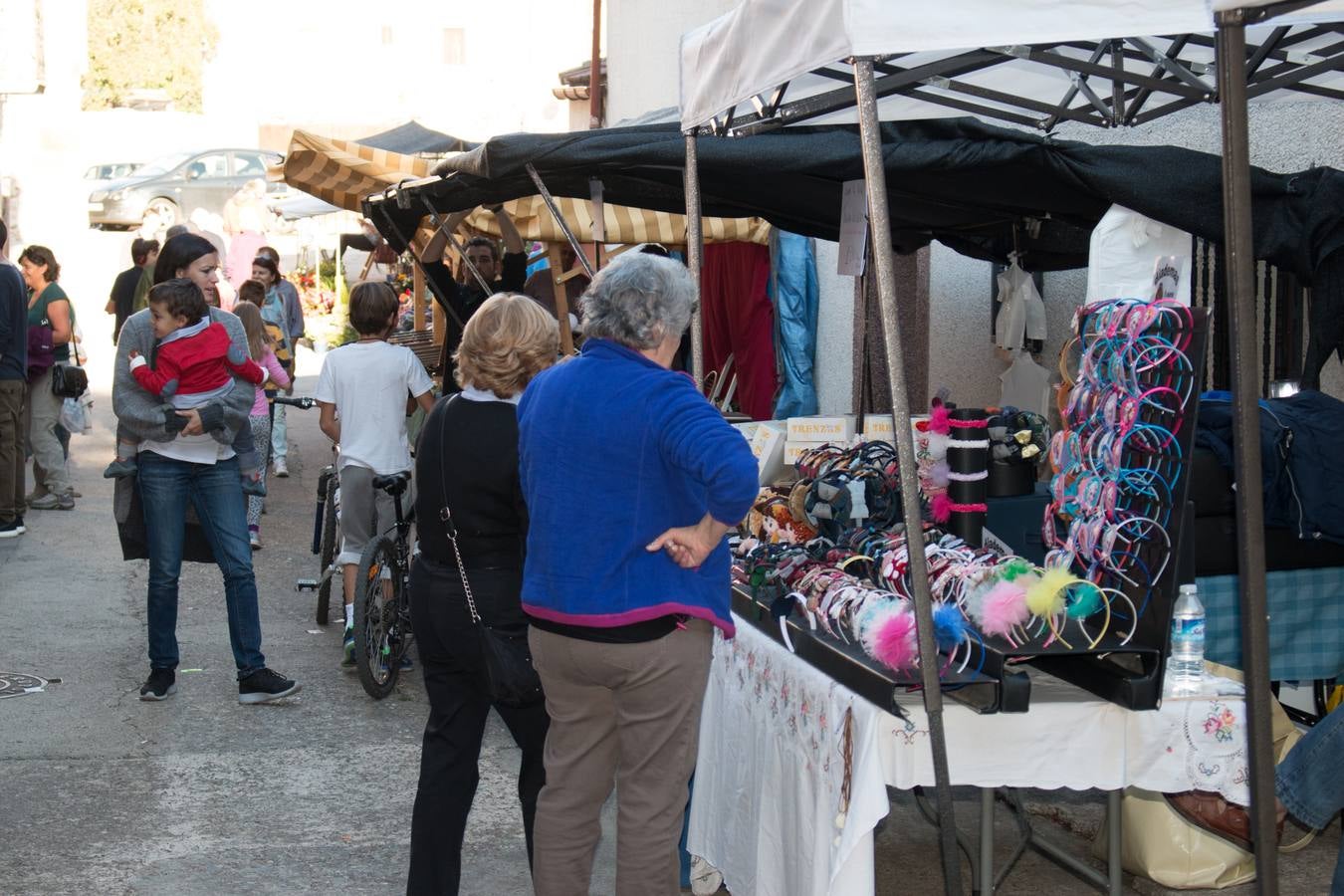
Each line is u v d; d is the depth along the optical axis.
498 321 3.60
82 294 24.00
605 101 16.98
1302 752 3.59
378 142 12.95
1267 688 2.79
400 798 5.05
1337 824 4.74
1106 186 5.05
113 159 29.56
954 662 3.39
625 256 3.26
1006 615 3.39
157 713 5.97
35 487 10.93
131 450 5.96
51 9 25.16
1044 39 2.95
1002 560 3.63
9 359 9.20
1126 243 5.20
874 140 3.06
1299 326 5.49
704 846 4.25
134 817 4.81
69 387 10.21
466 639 3.62
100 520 10.14
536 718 3.75
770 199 6.03
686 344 10.41
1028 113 5.41
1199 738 3.44
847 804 3.23
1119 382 3.49
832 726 3.35
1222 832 4.16
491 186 5.97
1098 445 3.57
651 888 3.19
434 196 6.30
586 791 3.31
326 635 7.39
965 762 3.34
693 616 3.13
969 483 4.39
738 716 4.04
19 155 21.58
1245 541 2.77
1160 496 3.34
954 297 8.24
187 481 5.98
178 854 4.50
